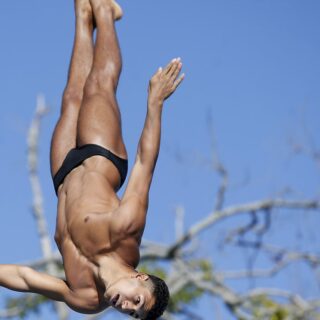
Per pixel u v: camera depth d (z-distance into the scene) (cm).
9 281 2381
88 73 2517
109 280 2275
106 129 2405
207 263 4291
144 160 2308
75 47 2533
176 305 4203
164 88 2331
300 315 4094
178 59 2338
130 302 2267
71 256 2330
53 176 2425
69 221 2336
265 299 4203
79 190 2355
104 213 2302
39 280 2361
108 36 2484
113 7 2522
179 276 4222
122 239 2284
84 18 2536
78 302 2334
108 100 2434
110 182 2372
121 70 2483
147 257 4331
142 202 2295
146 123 2323
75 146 2438
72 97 2497
